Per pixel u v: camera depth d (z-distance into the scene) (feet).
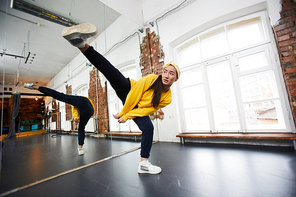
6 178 3.86
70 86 7.89
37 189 3.33
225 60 7.94
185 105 9.44
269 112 6.66
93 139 8.32
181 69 9.65
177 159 5.29
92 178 3.91
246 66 7.31
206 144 7.61
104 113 9.16
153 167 4.06
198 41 8.96
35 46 6.25
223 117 7.93
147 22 10.70
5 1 4.80
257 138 5.99
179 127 9.12
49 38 6.64
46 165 4.91
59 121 7.60
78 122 6.58
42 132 6.95
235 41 7.78
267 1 6.38
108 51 10.20
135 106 4.13
